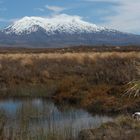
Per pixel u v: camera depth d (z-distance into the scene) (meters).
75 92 32.94
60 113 26.72
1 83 41.25
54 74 45.81
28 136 18.77
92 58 55.09
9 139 18.03
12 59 55.56
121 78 33.72
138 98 27.64
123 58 52.03
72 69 47.25
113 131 18.45
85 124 22.39
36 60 54.22
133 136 17.80
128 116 21.55
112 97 29.23
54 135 19.03
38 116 25.14
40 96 35.94
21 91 37.94
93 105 28.86
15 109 27.48
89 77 38.53
